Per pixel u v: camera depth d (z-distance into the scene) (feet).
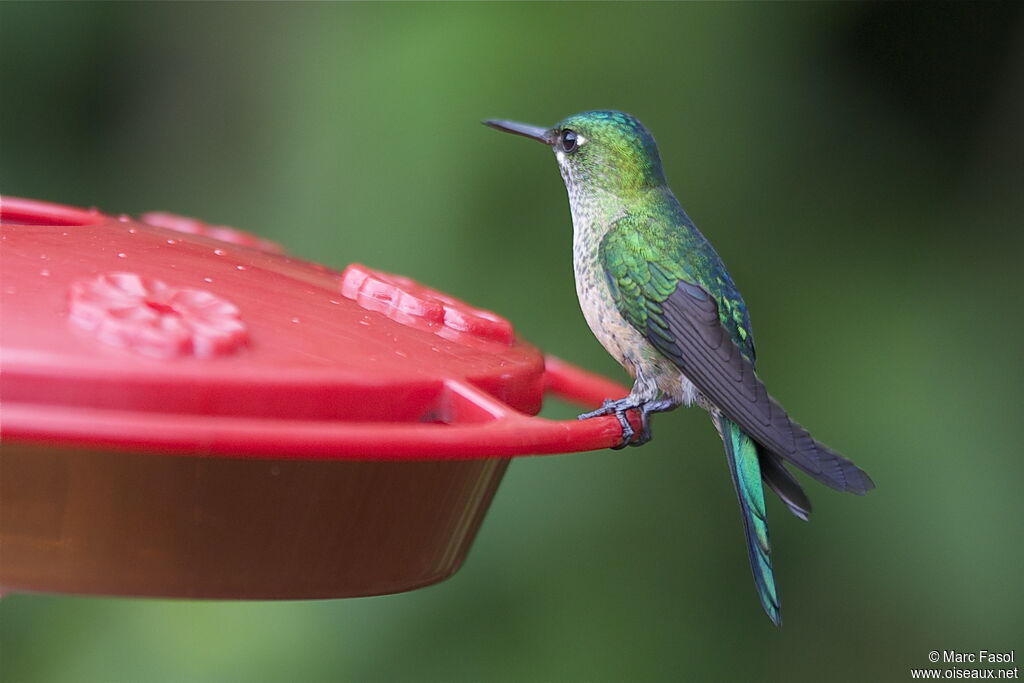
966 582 30.63
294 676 29.32
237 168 34.73
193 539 13.73
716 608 30.91
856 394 31.40
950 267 32.71
